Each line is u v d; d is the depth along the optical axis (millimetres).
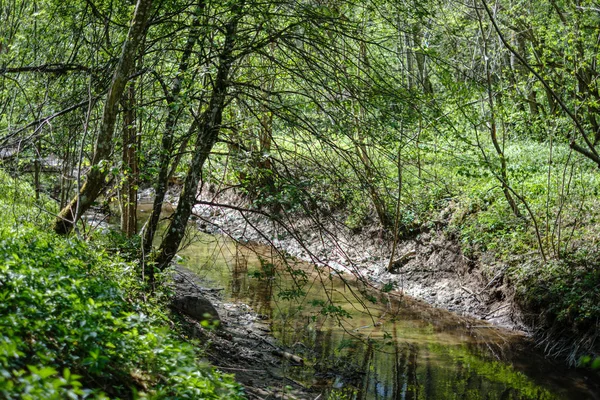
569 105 17438
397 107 11180
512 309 14656
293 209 10875
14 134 10797
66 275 6848
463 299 16016
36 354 4992
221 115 11688
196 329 11039
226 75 11367
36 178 13711
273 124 11836
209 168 12500
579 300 13016
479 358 12523
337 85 11602
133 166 11602
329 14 11211
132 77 10406
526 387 11148
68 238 9195
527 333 13898
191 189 11562
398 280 17656
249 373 10250
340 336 13375
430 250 18031
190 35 10766
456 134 12438
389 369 11695
